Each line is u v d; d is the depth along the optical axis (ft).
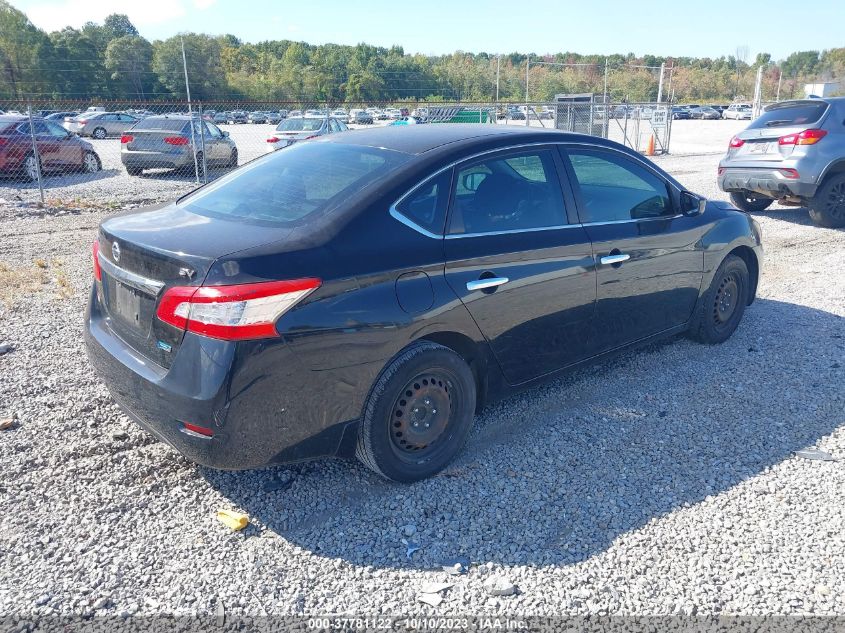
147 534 10.26
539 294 12.68
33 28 259.19
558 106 65.16
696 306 16.93
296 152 13.55
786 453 12.64
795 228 33.04
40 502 10.93
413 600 9.02
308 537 10.25
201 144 49.29
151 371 10.03
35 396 14.53
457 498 11.25
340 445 10.72
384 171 11.49
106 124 108.17
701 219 16.53
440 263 11.18
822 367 16.49
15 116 52.21
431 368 11.27
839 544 10.09
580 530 10.44
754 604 8.94
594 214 13.98
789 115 32.78
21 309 20.35
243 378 9.38
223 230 10.59
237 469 10.02
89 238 30.89
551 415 14.12
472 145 12.37
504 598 9.05
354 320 10.14
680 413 14.20
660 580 9.38
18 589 9.07
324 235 10.27
